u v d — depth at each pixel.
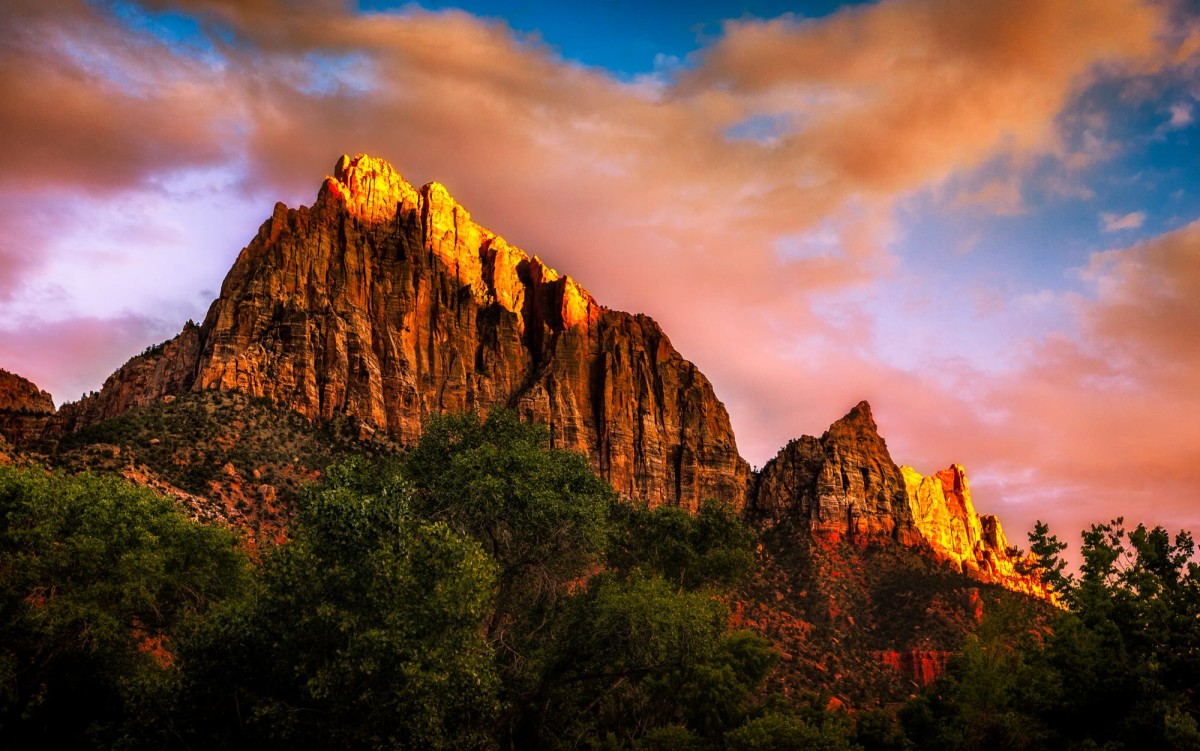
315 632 37.25
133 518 50.28
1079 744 44.88
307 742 36.47
